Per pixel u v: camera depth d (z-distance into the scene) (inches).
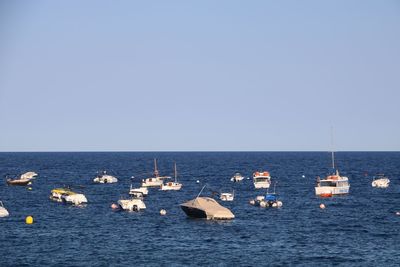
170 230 6127.0
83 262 4717.0
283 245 5388.8
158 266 4613.7
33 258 4830.2
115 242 5477.4
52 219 6904.5
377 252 5118.1
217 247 5290.4
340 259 4872.0
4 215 7121.1
